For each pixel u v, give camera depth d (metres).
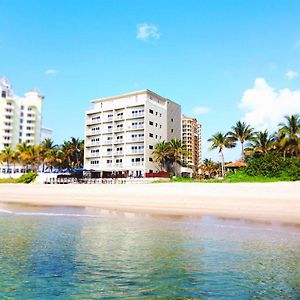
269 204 28.67
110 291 8.40
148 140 84.12
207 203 31.09
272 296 8.00
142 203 33.53
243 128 81.00
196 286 8.71
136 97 89.56
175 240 14.66
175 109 100.00
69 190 51.25
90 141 93.31
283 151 68.50
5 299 7.90
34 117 162.75
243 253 12.17
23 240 14.87
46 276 9.60
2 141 151.12
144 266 10.59
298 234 16.11
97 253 12.26
